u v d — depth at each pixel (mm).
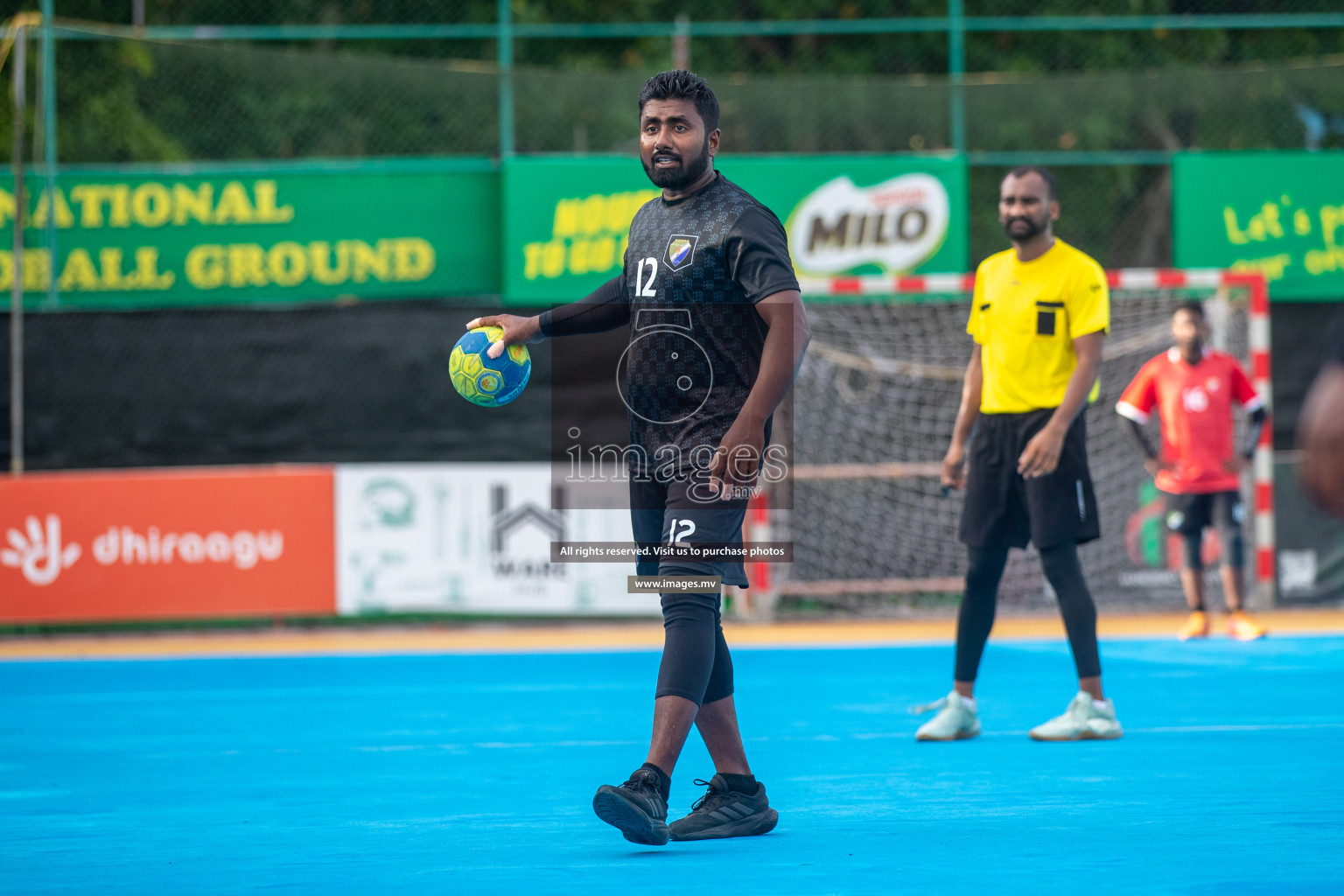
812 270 29844
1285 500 28906
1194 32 42312
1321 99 33531
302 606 26547
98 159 32469
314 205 29203
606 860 9148
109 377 28656
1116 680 18750
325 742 14828
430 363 29375
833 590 29172
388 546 26750
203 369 28906
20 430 27266
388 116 33344
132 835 10305
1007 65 42656
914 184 29922
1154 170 34594
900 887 8336
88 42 32406
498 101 33219
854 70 42719
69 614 25922
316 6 40562
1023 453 13594
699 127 9336
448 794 11734
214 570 26312
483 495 26969
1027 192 13508
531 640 25938
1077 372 13391
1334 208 30062
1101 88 32781
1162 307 29625
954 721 14227
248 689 19484
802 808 10883
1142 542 29016
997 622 27625
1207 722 15188
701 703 9203
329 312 29219
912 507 29969
